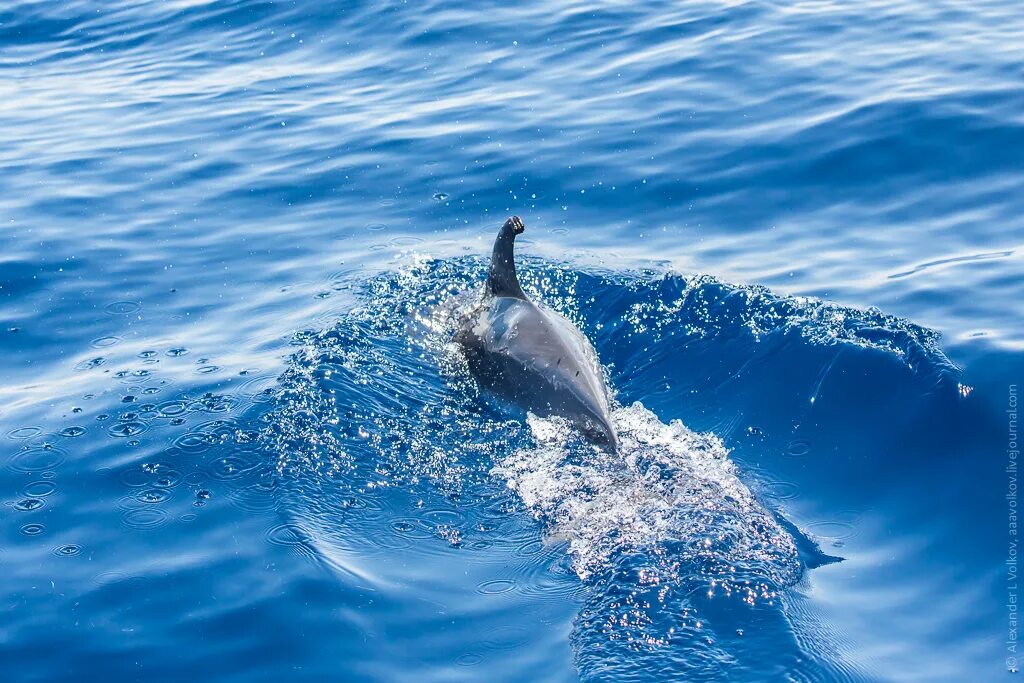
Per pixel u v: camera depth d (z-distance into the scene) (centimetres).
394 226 1224
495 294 954
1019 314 934
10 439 854
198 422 861
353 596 668
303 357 946
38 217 1277
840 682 579
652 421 836
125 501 771
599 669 594
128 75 1728
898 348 883
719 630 616
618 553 678
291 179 1351
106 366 966
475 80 1582
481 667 610
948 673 590
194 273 1144
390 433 838
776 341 912
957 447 777
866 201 1182
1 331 1036
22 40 1897
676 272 1057
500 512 743
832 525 716
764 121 1364
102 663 627
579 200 1246
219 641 639
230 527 738
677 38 1644
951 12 1652
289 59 1730
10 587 690
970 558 678
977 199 1155
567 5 1809
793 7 1725
